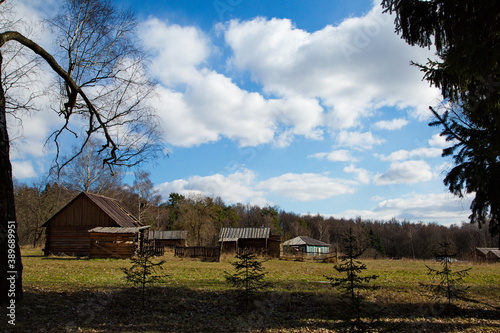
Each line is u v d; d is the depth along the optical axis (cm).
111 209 3328
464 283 1698
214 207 6512
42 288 1160
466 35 679
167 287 1295
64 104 1254
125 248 2853
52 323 792
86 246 3045
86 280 1401
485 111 825
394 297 1221
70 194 4850
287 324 880
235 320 906
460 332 833
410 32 775
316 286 1416
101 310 949
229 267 2222
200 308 1023
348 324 642
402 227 10100
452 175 891
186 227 6303
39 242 4922
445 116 920
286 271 2081
